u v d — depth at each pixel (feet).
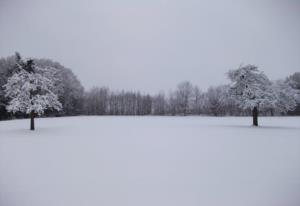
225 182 20.47
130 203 16.21
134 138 50.39
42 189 18.69
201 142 44.34
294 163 27.25
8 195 17.49
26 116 147.13
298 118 149.38
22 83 71.92
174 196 17.40
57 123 101.86
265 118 151.94
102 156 31.17
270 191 18.30
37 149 36.42
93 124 96.43
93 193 17.92
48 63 199.00
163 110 253.85
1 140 46.83
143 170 24.20
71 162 27.63
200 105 240.32
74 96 196.85
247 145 40.57
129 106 257.14
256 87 87.97
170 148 37.55
